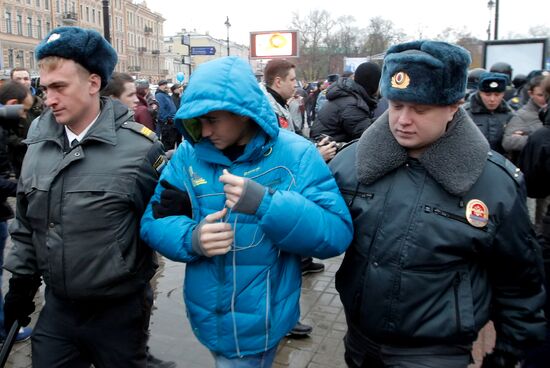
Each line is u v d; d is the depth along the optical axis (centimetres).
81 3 5678
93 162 188
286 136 175
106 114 194
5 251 484
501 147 403
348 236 166
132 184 189
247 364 172
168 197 173
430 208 156
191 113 153
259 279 167
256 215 152
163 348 327
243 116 163
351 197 173
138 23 7381
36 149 198
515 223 154
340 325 357
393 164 161
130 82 398
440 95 143
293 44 1656
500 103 412
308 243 156
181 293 420
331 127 422
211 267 169
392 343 164
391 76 149
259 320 167
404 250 157
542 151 253
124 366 199
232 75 154
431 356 159
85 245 184
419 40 151
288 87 393
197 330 176
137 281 196
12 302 203
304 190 167
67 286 186
